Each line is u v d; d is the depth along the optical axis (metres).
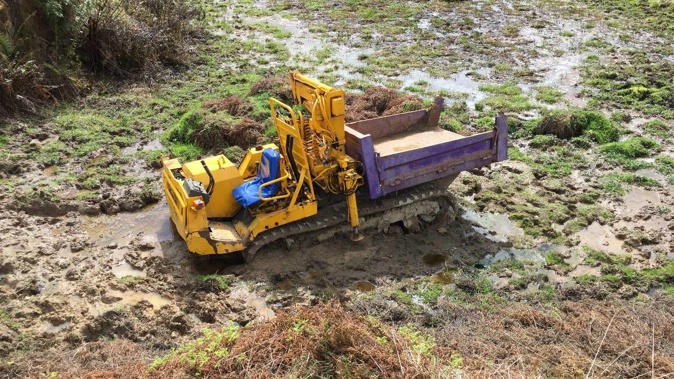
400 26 19.64
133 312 7.79
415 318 7.64
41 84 13.91
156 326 7.58
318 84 8.73
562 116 12.73
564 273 8.63
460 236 9.47
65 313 7.70
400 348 6.12
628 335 6.91
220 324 7.65
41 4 14.55
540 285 8.37
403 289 8.28
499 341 6.92
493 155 9.68
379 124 10.30
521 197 10.45
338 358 5.88
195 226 8.26
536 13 20.83
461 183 10.82
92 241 9.38
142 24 16.62
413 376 5.70
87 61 15.49
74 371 6.45
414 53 17.28
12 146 12.05
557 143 12.35
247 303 8.01
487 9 21.39
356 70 16.02
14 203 10.10
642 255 9.01
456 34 18.86
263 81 14.47
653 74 15.55
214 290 8.23
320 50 17.58
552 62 16.59
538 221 9.76
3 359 6.90
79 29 14.91
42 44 14.45
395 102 13.33
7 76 13.27
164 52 16.36
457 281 8.38
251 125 12.27
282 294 8.13
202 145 12.30
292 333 6.20
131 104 14.21
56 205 10.16
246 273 8.54
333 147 8.48
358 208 9.00
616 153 11.88
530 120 13.14
